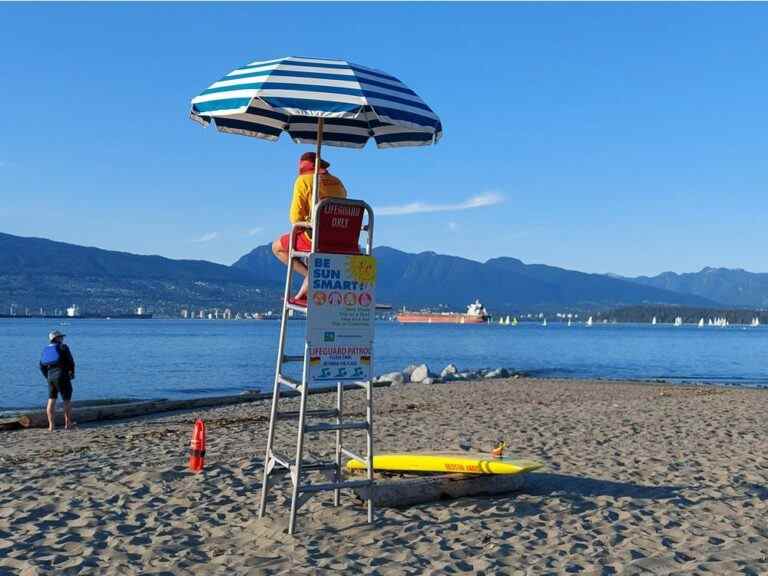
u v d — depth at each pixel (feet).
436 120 21.22
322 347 20.59
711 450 37.32
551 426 47.29
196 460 30.01
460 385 98.43
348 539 20.58
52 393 52.60
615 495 26.48
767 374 157.89
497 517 22.90
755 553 19.63
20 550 19.90
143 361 178.50
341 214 20.47
